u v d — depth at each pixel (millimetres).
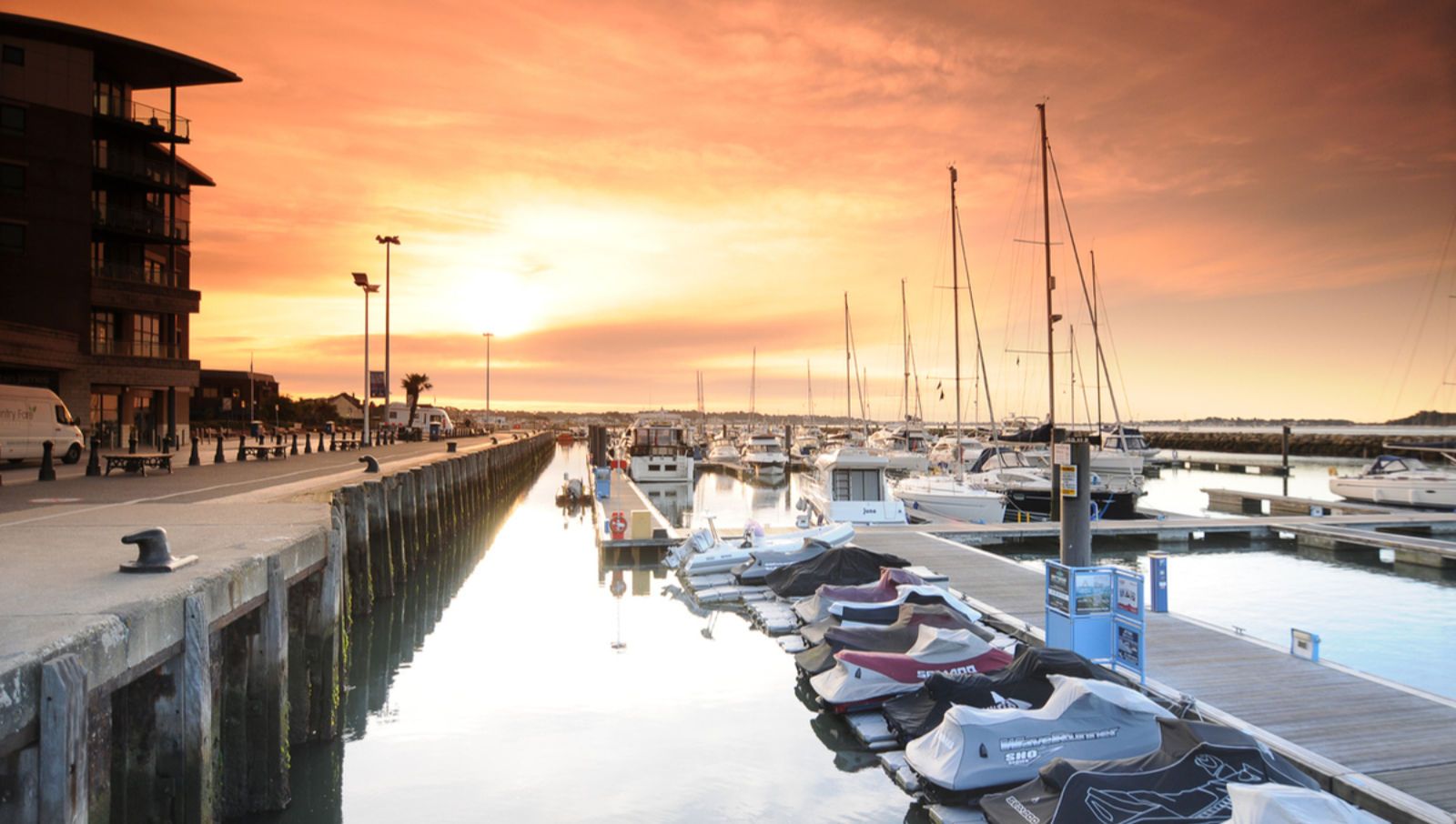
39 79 41094
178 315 48688
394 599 21500
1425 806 7637
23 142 40531
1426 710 10234
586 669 15109
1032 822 7160
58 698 4941
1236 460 81375
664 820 9375
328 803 9805
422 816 9500
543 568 26656
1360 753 8953
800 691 13711
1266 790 6121
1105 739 8891
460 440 77938
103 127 44844
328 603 11844
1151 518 35250
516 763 10930
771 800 9797
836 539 22359
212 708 7820
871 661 11734
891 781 10164
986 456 47219
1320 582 22984
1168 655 12516
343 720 12359
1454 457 37406
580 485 46875
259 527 11977
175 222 48562
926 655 11836
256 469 28094
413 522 24688
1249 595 21375
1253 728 9602
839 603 14938
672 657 15797
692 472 58594
